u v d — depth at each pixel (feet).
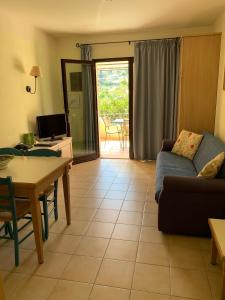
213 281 6.07
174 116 15.67
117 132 24.00
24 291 5.87
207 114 12.62
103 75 24.54
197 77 12.29
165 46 14.96
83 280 6.18
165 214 7.86
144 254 7.13
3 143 11.38
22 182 6.29
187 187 7.44
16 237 6.64
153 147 16.75
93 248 7.47
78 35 16.10
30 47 13.51
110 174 14.29
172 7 11.17
